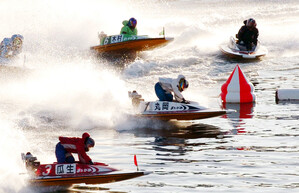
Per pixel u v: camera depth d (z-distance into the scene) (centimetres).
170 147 3838
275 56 8638
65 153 3014
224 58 8531
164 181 3002
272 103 5531
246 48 8425
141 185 2945
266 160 3369
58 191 2895
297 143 3794
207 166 3278
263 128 4362
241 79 5688
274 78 6981
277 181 2930
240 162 3344
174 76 7300
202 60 8400
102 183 2930
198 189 2833
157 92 4706
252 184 2891
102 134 4347
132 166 3328
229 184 2903
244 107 5375
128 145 3934
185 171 3186
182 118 4597
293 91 5684
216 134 4222
